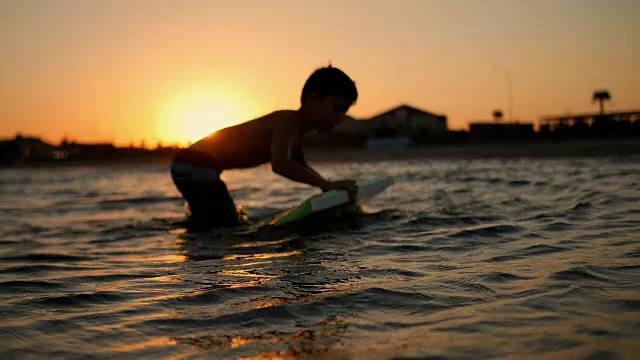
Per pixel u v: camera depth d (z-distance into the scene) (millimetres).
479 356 1500
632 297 1952
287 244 3559
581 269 2391
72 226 5078
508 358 1479
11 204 8023
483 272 2449
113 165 35906
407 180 9266
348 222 4371
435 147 30891
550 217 4062
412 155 24109
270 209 5770
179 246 3688
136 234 4336
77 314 2062
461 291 2158
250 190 8961
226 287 2393
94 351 1665
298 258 3039
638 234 3227
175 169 4852
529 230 3545
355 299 2104
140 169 27047
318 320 1873
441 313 1899
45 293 2428
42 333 1843
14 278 2777
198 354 1605
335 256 3043
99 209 6883
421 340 1640
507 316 1828
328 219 4555
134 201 7969
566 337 1603
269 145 4750
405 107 36875
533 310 1876
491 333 1675
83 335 1813
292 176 4555
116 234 4387
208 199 4801
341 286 2316
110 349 1678
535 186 6809
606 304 1894
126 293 2373
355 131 37594
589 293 2033
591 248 2877
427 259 2834
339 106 4547
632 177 7387
